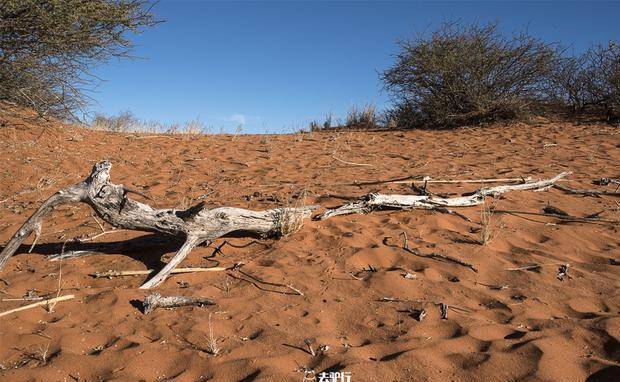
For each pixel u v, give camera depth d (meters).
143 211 4.39
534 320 3.44
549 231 5.14
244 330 3.46
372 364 2.96
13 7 7.52
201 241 4.53
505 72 14.18
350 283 4.07
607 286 3.95
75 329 3.50
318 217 5.45
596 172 7.62
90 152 9.42
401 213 5.64
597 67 14.21
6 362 3.18
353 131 14.30
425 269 4.25
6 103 9.58
